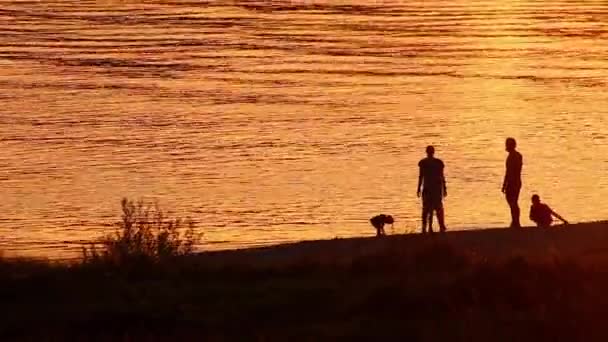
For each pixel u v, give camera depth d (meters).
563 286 48.06
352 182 163.50
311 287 50.94
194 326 45.66
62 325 46.06
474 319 44.09
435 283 49.69
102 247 86.56
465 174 168.00
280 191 157.38
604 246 66.62
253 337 43.38
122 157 187.12
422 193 80.69
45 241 122.00
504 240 71.38
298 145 198.88
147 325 45.84
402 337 43.09
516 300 46.75
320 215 139.62
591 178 164.75
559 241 70.44
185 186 162.25
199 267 57.16
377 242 72.44
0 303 49.44
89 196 155.12
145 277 55.22
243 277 54.81
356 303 47.25
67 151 192.62
